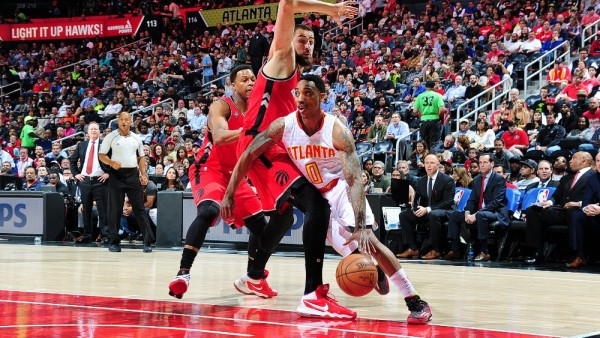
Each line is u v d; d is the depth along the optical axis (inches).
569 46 611.2
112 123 712.4
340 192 183.9
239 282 219.0
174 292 204.7
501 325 171.6
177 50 882.1
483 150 478.3
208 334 154.0
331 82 701.3
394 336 153.8
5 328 160.2
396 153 514.6
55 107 817.5
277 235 203.5
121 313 184.1
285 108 199.6
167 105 747.4
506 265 348.8
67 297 215.3
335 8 186.1
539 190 378.9
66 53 979.9
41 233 480.1
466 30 706.2
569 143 430.9
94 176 437.1
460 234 382.0
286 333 156.0
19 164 612.1
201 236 209.2
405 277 173.3
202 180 221.1
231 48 833.5
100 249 420.5
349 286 171.9
